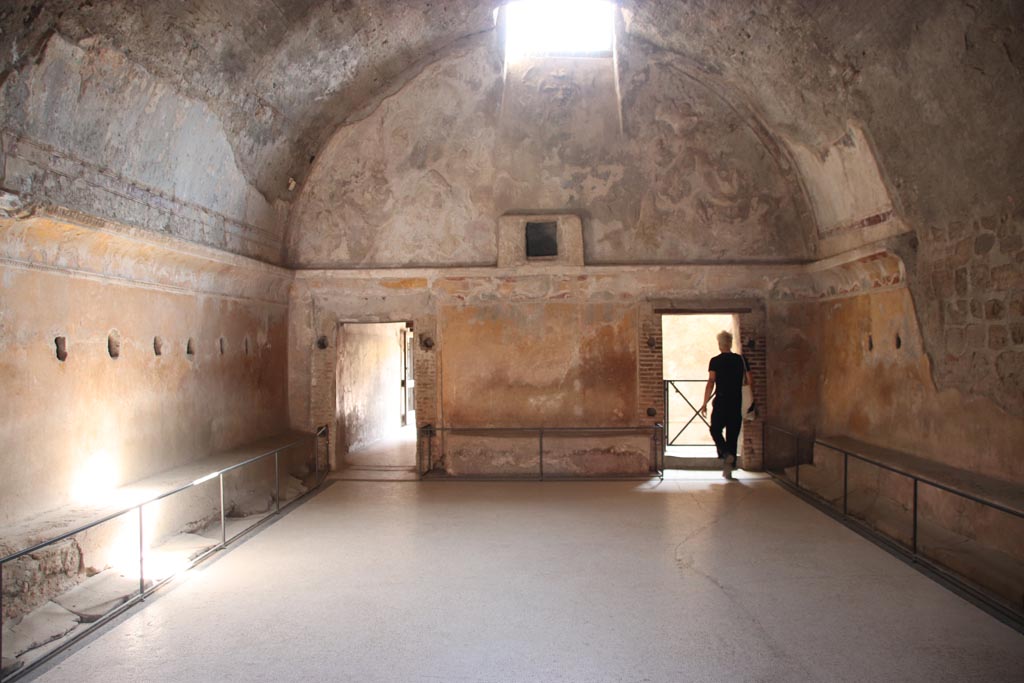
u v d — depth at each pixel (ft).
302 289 35.65
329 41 27.04
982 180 22.02
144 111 21.74
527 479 33.53
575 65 33.53
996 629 16.48
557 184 35.04
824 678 14.25
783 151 33.37
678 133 34.22
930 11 20.18
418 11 27.99
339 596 18.79
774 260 34.73
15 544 16.37
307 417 35.81
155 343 24.63
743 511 27.37
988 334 22.45
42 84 17.54
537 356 35.12
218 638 16.21
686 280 34.81
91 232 19.93
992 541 20.47
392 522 26.14
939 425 25.16
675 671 14.58
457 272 34.83
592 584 19.58
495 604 18.20
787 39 26.03
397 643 15.94
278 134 30.01
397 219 35.22
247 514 26.96
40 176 18.08
